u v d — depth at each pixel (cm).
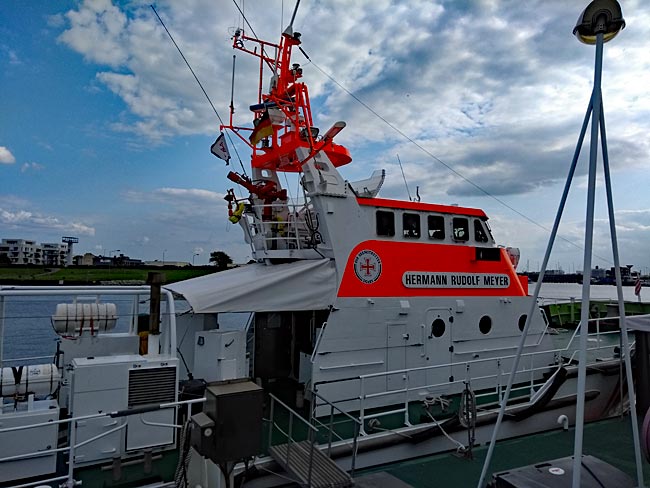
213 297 687
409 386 811
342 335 760
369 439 672
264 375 901
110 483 535
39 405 568
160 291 711
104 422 564
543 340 993
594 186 391
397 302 816
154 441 587
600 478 418
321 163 812
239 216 892
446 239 896
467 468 698
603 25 411
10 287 665
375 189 914
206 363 694
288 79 911
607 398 961
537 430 856
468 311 893
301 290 748
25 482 524
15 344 1445
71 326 704
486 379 901
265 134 942
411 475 670
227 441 461
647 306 1623
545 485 401
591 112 420
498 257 956
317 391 727
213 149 891
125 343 742
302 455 583
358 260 795
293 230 916
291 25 894
